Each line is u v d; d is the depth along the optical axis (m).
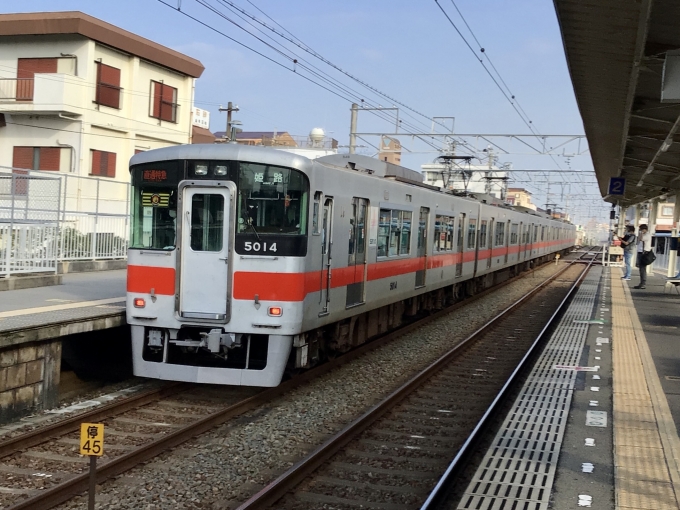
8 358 7.36
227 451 6.64
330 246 9.43
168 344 8.50
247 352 8.32
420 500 5.56
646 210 43.50
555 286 25.56
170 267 8.34
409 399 8.88
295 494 5.61
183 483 5.77
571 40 8.84
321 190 8.95
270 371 8.26
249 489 5.71
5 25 22.75
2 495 5.40
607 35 8.45
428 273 15.07
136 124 24.89
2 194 13.60
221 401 8.59
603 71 10.00
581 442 6.57
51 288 11.96
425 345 12.93
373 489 5.78
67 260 14.95
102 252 16.12
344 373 10.31
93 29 22.61
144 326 8.51
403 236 13.16
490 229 22.23
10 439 6.41
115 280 13.65
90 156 23.28
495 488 5.41
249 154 8.23
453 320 16.22
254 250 8.16
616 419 7.22
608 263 35.97
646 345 11.88
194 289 8.30
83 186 18.41
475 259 20.19
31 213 14.26
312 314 8.82
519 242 28.75
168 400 8.54
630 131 14.63
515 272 29.92
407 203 13.24
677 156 16.70
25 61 23.41
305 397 8.78
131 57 24.53
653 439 6.55
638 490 5.28
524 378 9.74
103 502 5.37
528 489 5.38
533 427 7.06
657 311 16.67
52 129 23.05
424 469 6.32
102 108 23.59
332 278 9.60
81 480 5.54
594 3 7.45
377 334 13.84
